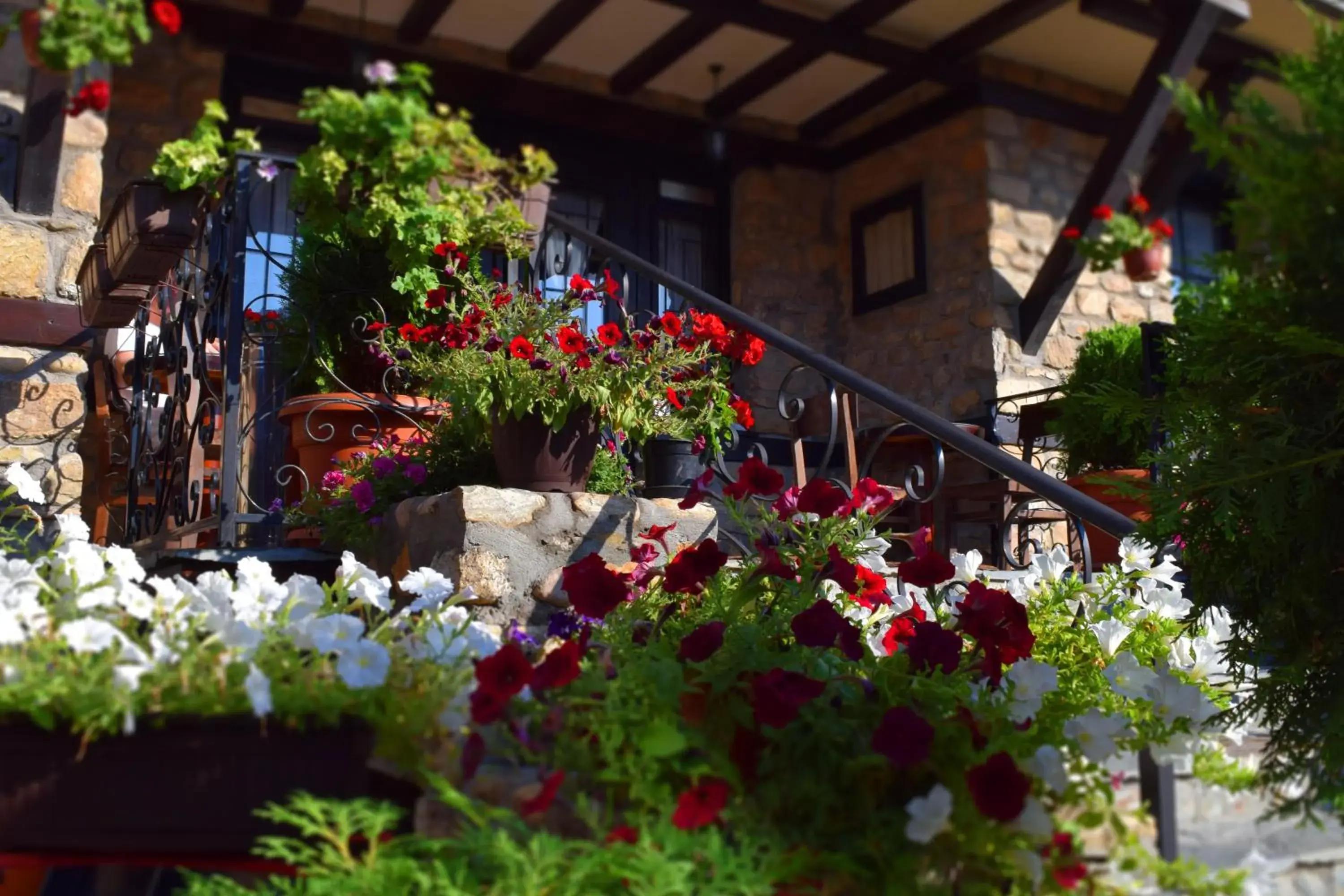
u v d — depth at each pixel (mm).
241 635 1675
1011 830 1429
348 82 6918
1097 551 4332
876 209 8039
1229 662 2104
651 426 3191
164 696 1583
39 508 4285
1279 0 6371
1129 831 1459
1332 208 1572
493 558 2615
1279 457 1836
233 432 3203
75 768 1570
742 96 7730
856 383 2646
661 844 1393
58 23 1594
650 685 1653
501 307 3396
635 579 2412
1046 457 6238
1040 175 7492
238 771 1618
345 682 1653
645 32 7082
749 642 1880
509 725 1627
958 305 7344
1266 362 1831
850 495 2492
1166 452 1977
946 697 1771
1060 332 7320
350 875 1366
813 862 1408
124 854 1596
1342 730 1769
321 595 1947
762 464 2344
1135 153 6293
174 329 3902
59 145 4465
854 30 6969
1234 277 1734
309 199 3432
